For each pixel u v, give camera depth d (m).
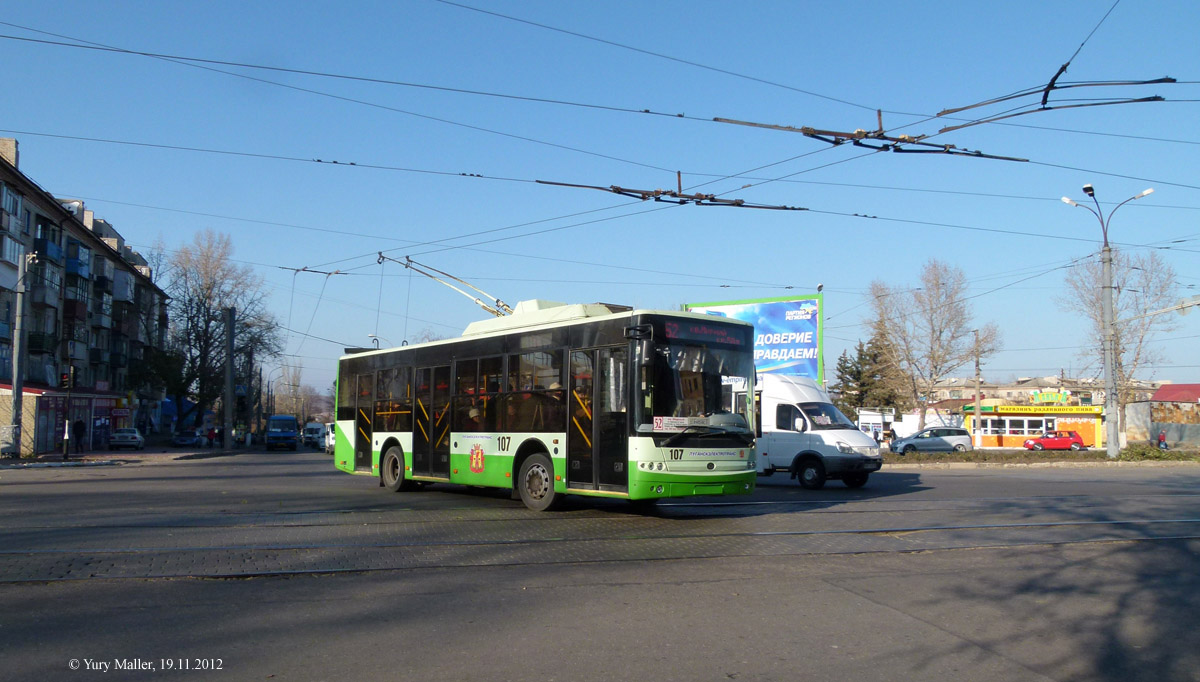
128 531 11.44
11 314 44.69
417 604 7.38
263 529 11.76
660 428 12.55
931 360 57.81
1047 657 5.99
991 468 31.03
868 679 5.47
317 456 46.31
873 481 23.58
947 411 67.19
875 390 71.06
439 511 14.32
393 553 9.88
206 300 58.66
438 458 16.95
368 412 19.59
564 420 13.94
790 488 21.14
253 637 6.28
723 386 13.41
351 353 21.03
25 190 46.00
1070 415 62.22
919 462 32.25
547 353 14.50
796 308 36.31
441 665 5.66
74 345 54.41
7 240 43.38
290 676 5.41
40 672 5.45
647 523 12.91
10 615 6.86
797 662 5.80
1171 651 6.17
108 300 63.16
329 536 11.17
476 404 16.06
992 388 89.12
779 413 21.50
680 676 5.48
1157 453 33.91
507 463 15.09
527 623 6.77
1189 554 10.27
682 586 8.22
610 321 13.31
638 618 6.96
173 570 8.73
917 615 7.15
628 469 12.55
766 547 10.61
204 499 16.44
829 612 7.22
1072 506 15.55
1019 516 13.97
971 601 7.68
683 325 13.22
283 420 59.94
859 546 10.70
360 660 5.75
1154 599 7.83
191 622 6.69
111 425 54.41
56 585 8.00
